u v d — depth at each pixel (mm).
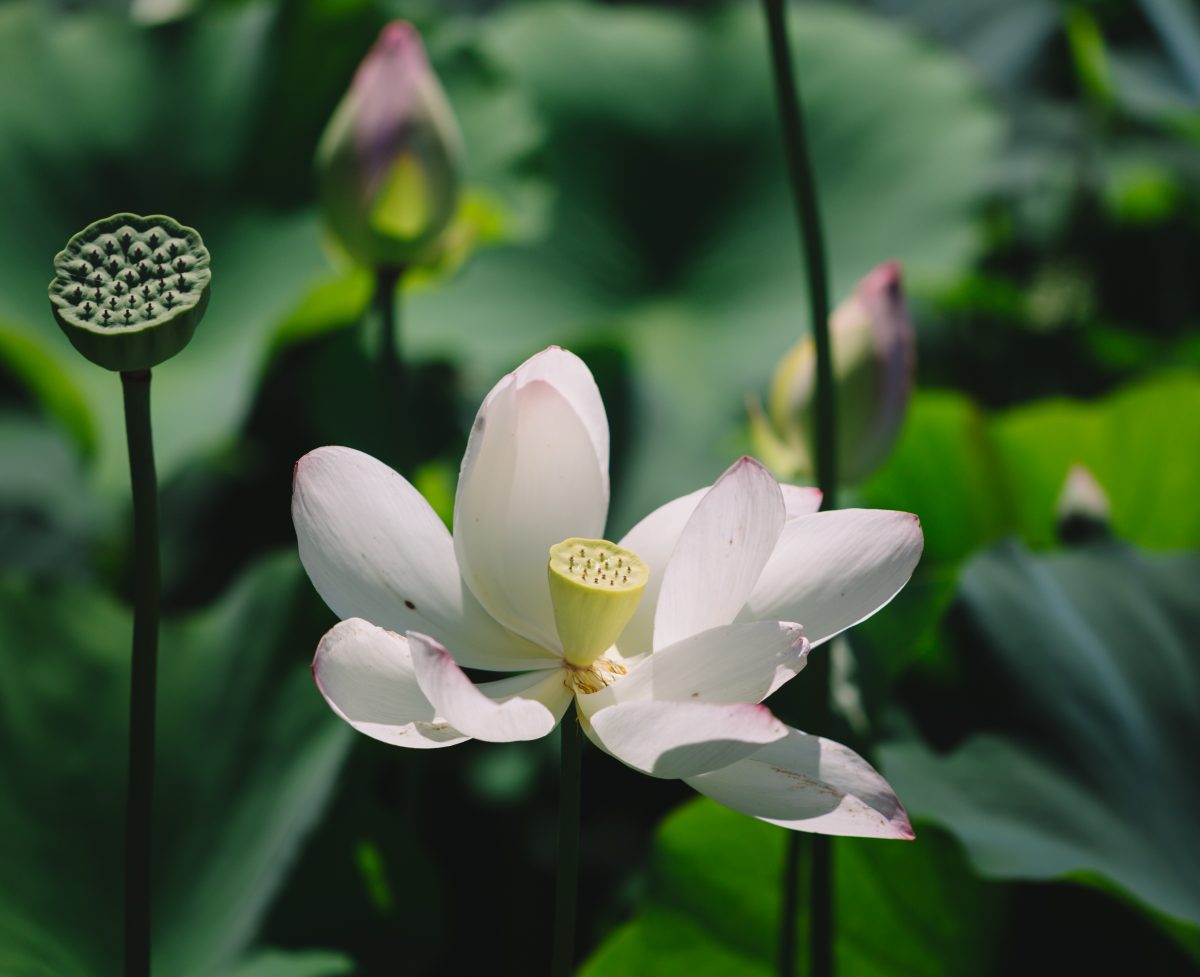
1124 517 2631
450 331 2879
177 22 2961
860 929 1873
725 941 1889
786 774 1481
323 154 1950
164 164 2814
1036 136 3773
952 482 2635
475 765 2492
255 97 2846
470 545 1513
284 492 2834
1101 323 3422
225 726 1917
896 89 3480
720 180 3430
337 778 1874
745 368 3014
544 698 1514
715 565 1488
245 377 2316
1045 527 2641
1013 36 3979
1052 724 1873
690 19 3674
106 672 1933
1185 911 1772
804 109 3490
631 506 2748
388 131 1926
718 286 3256
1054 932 1867
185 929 1838
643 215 3371
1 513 2908
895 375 1902
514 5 3781
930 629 1916
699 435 2867
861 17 3672
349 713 1487
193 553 2787
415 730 1491
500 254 3119
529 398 1517
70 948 1806
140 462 1519
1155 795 1854
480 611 1523
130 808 1545
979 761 1857
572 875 1513
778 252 3271
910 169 3342
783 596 1514
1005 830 1812
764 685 1484
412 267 2027
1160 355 3283
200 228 2768
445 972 2328
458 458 2635
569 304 3113
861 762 1479
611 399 2869
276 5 2873
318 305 2266
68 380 2262
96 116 2830
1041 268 3527
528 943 2279
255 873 1853
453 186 1966
